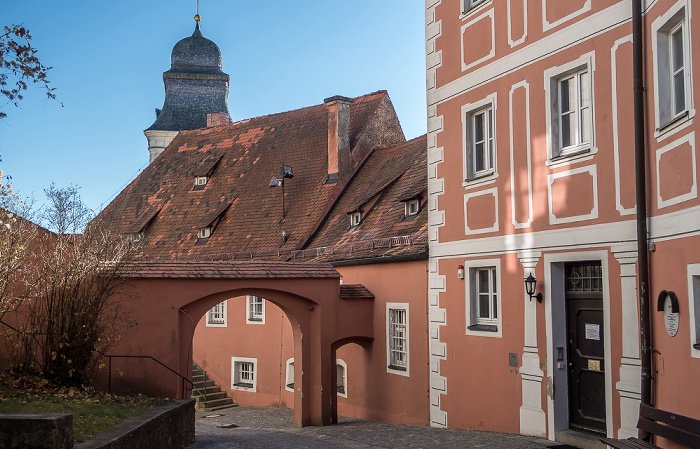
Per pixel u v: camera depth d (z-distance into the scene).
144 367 14.50
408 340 17.28
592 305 11.52
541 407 12.15
